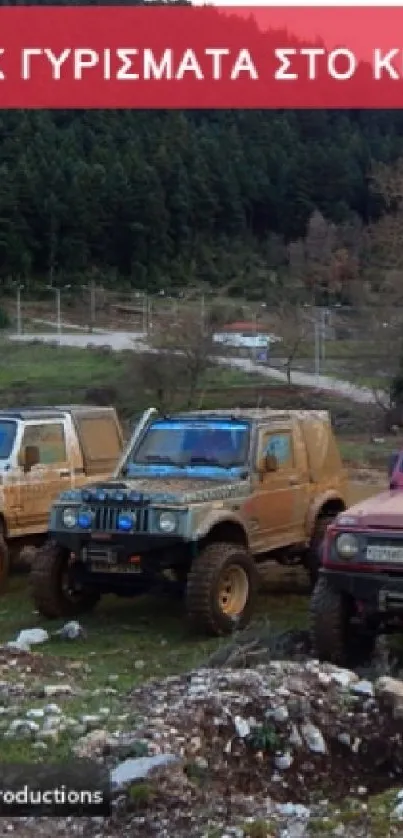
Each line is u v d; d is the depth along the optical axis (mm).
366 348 45438
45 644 9203
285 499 10828
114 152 127438
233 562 9547
